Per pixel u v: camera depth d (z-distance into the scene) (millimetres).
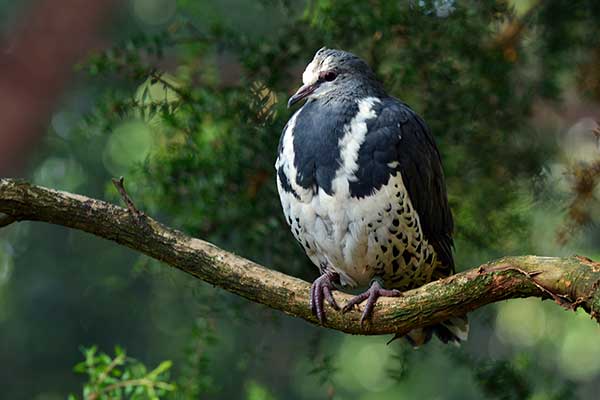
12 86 17906
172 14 18266
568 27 11633
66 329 17062
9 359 17156
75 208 8289
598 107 13023
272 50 10531
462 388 18219
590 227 11789
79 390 17188
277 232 10719
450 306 7621
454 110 10852
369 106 9570
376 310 8094
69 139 16812
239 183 10523
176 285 11344
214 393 10688
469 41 10859
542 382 12062
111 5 18328
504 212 11531
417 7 10602
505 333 17016
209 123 10594
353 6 10492
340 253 9633
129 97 10695
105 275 15438
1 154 17609
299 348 12188
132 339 16828
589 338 17734
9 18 18609
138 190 10641
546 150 11516
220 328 15680
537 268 7156
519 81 11445
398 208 9375
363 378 19031
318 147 9375
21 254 17266
